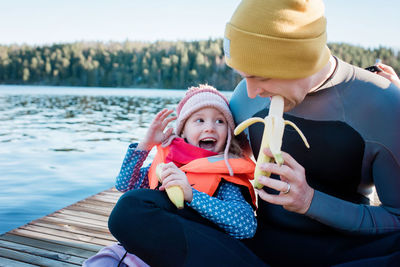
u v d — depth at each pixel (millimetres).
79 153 8906
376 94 1403
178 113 2145
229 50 1335
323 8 1313
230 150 1857
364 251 1371
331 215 1355
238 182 1660
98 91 69062
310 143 1513
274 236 1562
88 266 1618
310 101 1481
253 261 1332
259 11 1238
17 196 5281
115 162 7879
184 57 92250
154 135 1888
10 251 2592
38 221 3277
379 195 1444
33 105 27844
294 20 1215
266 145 1331
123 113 22297
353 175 1500
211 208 1449
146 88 94562
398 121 1370
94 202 3949
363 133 1413
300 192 1313
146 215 1301
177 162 1821
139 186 2018
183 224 1305
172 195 1365
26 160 7941
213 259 1277
